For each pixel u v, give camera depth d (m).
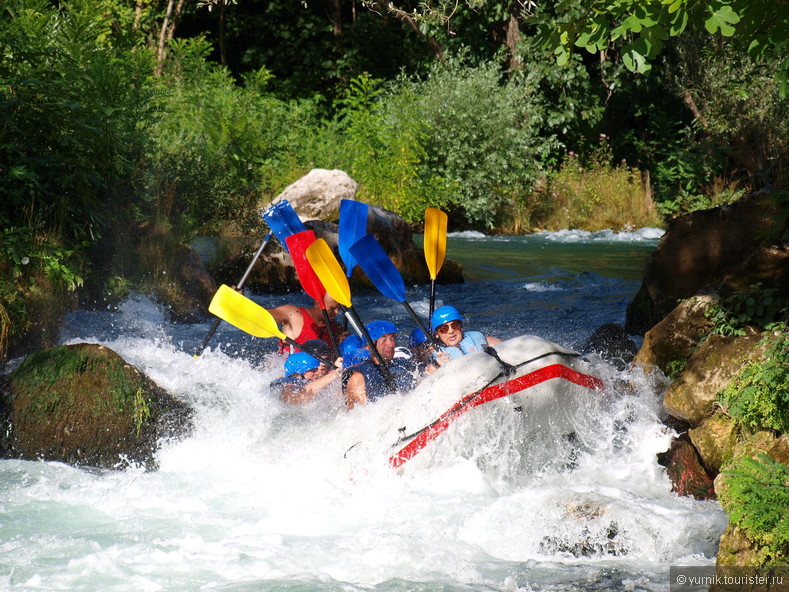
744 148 40.97
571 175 49.44
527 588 8.52
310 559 9.23
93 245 20.36
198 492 11.28
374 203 42.47
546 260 33.34
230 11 59.16
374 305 24.25
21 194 18.48
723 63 40.03
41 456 12.66
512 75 49.88
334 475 11.60
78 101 19.94
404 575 8.88
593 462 11.87
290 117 46.72
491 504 10.14
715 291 13.44
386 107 46.88
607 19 10.54
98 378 13.05
